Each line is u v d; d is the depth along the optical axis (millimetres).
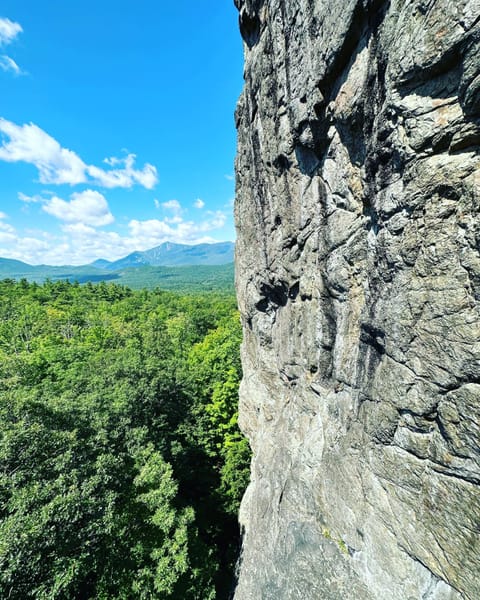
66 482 12820
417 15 4914
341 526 9203
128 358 31688
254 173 15008
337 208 9305
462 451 5410
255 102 13336
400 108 5590
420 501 6492
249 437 22281
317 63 7961
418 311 6000
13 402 15234
